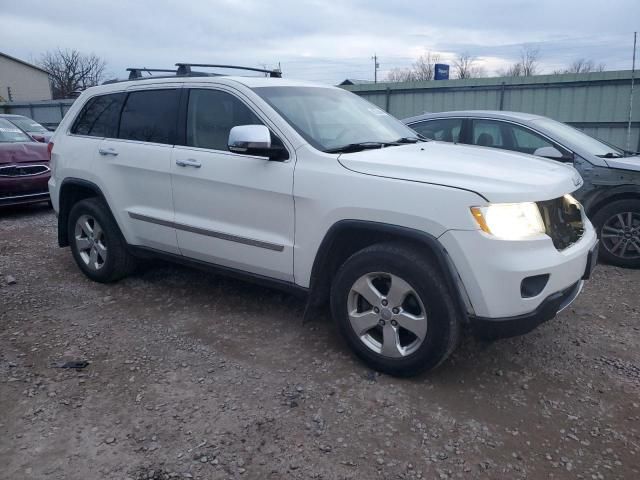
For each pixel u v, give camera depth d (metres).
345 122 4.22
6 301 4.77
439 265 3.16
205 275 5.34
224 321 4.32
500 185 3.06
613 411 3.12
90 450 2.78
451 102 14.62
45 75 55.47
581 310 4.59
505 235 2.98
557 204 3.33
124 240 4.86
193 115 4.28
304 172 3.56
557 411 3.12
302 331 4.12
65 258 6.08
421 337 3.23
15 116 15.61
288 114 3.89
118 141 4.75
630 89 12.34
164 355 3.77
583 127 13.05
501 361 3.68
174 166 4.25
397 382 3.40
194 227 4.19
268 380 3.43
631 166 5.63
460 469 2.65
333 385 3.36
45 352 3.81
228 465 2.67
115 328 4.21
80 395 3.27
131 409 3.13
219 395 3.27
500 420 3.03
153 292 4.95
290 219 3.65
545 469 2.65
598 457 2.73
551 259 3.08
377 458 2.72
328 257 3.59
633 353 3.82
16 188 8.24
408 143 4.24
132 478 2.59
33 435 2.90
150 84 4.63
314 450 2.78
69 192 5.28
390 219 3.21
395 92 15.37
